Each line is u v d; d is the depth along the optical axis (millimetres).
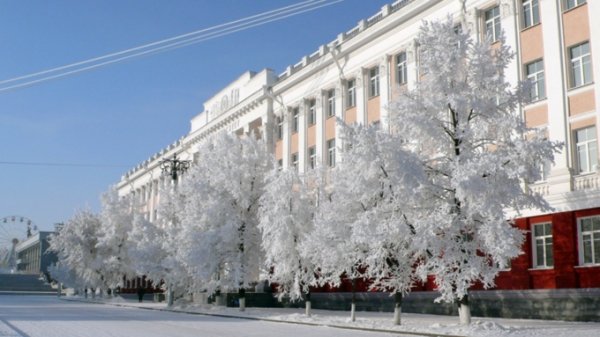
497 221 18781
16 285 102312
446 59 20531
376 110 35469
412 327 20859
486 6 28250
